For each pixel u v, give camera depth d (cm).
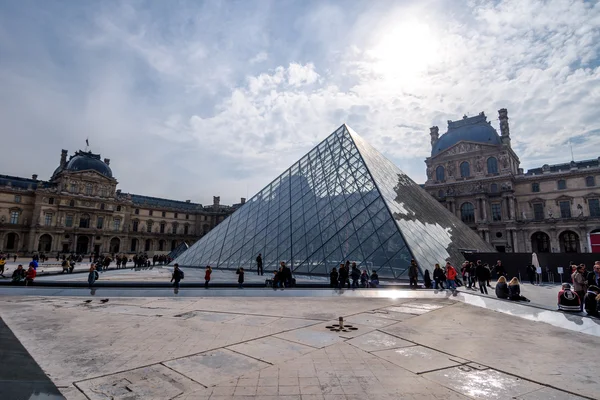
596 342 998
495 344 961
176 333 1048
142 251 12475
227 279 2920
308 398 596
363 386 651
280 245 3469
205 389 631
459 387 652
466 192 9506
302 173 4506
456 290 2242
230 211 14612
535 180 8988
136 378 681
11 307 1522
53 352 839
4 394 566
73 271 4203
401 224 2998
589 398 610
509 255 3778
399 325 1184
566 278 3556
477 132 9931
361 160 3847
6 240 9719
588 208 8244
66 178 10638
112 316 1320
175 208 13675
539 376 716
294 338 995
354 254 2877
